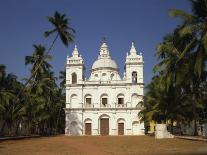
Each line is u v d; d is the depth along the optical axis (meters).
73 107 86.69
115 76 92.69
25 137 62.12
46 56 60.38
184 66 39.19
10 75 63.78
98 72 92.38
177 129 94.00
